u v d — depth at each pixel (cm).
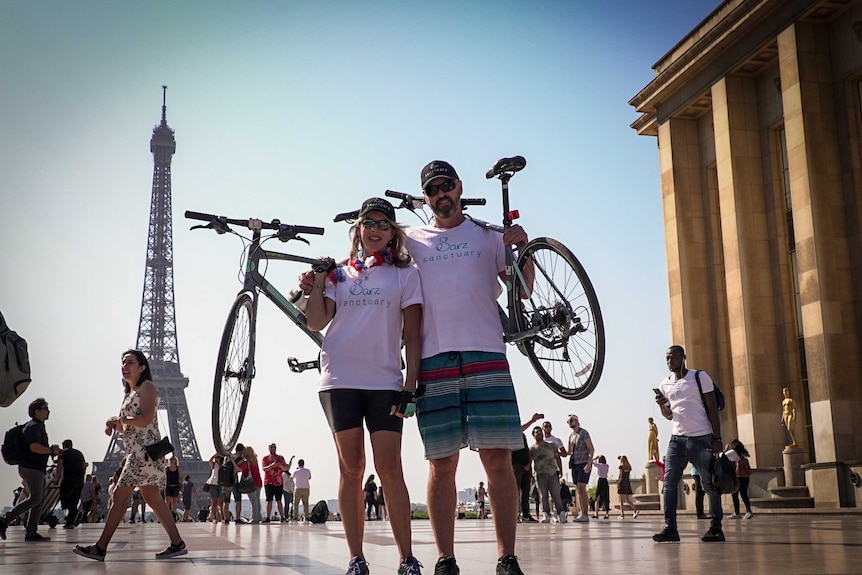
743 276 3419
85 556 880
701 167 3981
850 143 3056
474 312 598
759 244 3462
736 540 1034
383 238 620
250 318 989
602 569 623
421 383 602
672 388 1043
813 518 2109
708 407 1023
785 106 3192
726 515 2620
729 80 3572
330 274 619
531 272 702
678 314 3853
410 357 601
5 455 1509
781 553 772
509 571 550
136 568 730
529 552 866
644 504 3438
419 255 623
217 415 960
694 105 3872
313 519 2898
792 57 3159
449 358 591
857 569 579
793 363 3322
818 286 2966
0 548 1191
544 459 2055
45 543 1370
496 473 579
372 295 608
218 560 830
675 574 565
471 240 623
